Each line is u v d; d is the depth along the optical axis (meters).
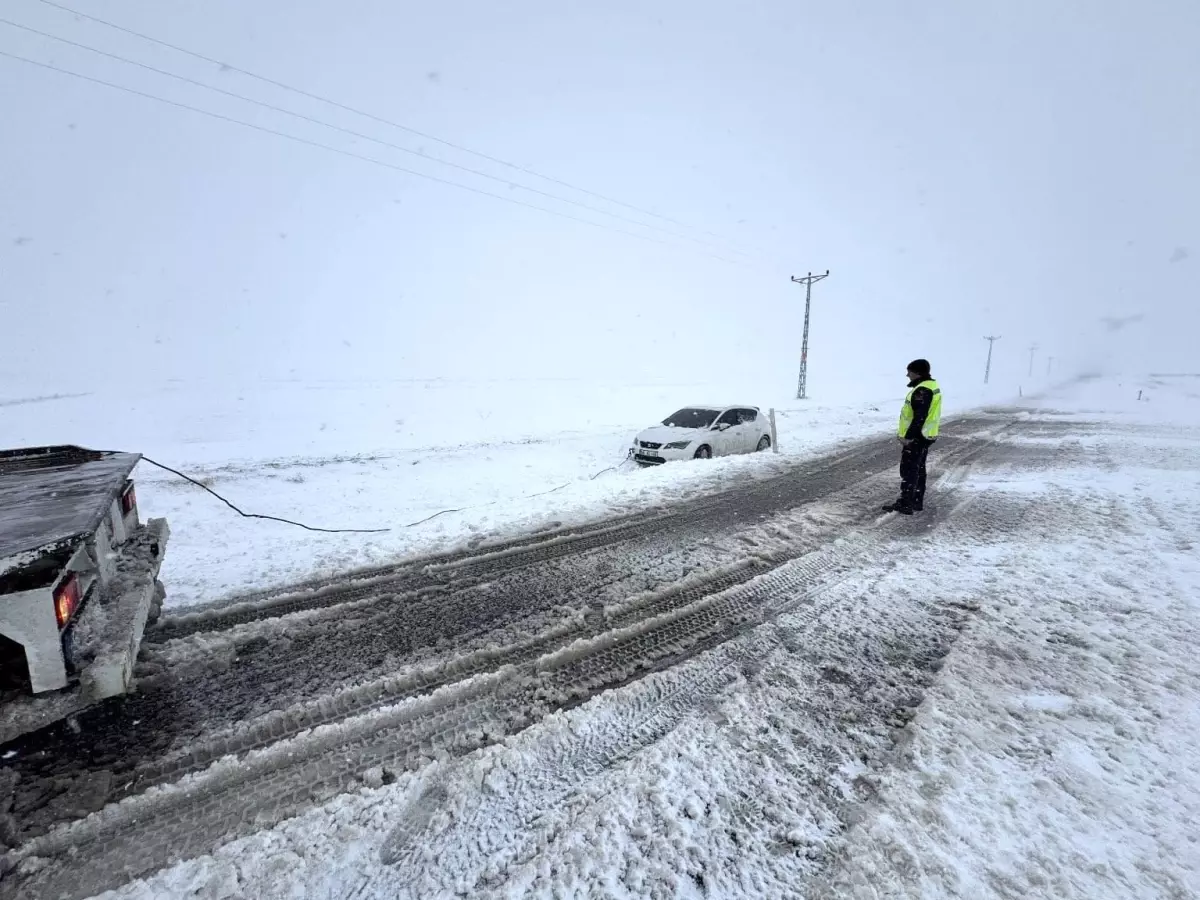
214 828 2.24
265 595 4.64
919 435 7.04
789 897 1.90
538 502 7.81
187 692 3.19
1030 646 3.61
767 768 2.53
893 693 3.12
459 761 2.62
